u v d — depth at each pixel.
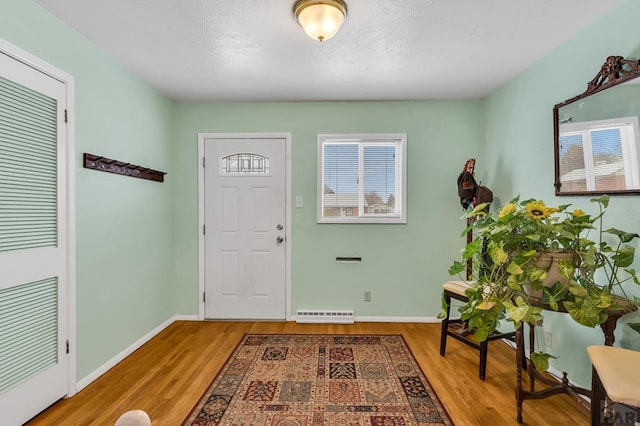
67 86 1.97
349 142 3.33
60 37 1.91
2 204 1.59
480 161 3.25
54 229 1.89
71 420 1.76
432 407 1.88
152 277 2.93
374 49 2.23
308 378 2.19
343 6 1.72
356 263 3.30
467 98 3.21
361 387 2.08
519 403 1.73
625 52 1.70
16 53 1.64
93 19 1.89
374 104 3.28
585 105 1.92
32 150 1.75
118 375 2.24
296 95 3.12
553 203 2.24
